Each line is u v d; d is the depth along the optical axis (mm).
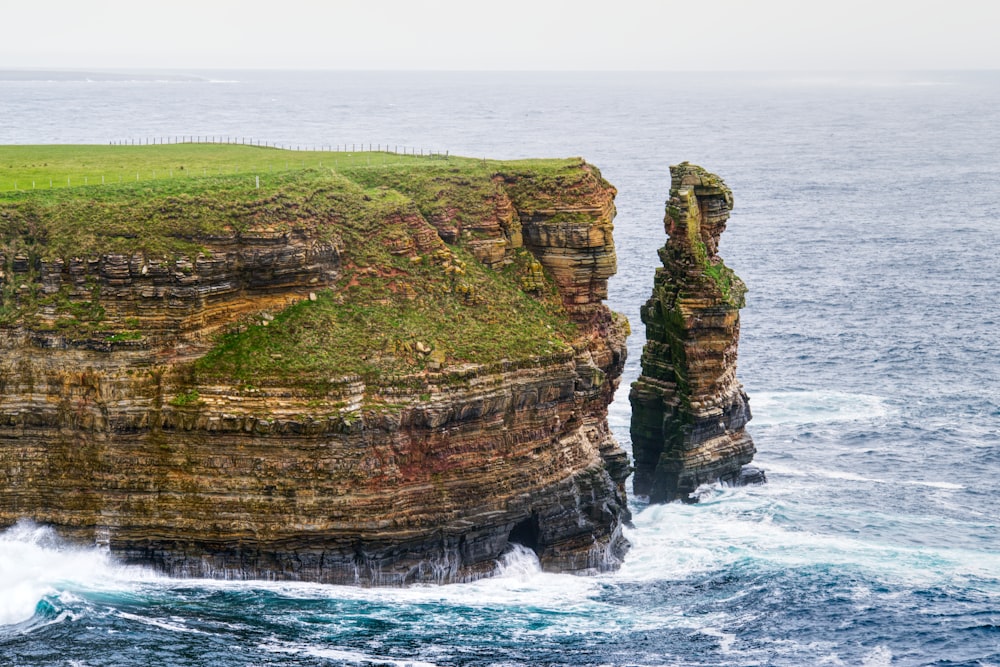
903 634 86688
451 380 93938
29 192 99312
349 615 87125
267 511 90125
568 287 110812
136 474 90688
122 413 90188
